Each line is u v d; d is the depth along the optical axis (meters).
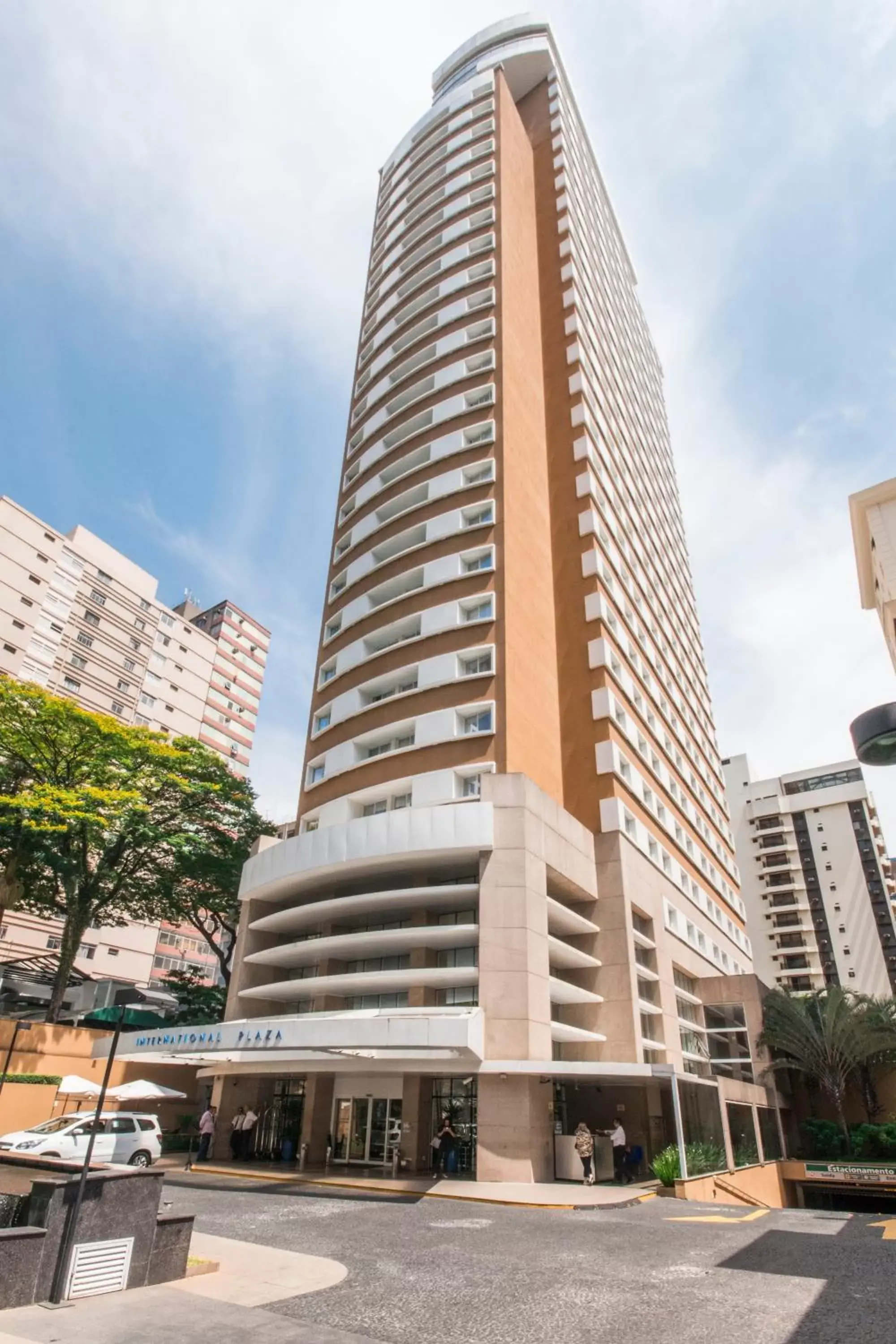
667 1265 10.88
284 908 34.00
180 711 86.00
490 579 35.28
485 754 30.91
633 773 37.62
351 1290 9.27
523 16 66.19
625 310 69.31
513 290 47.28
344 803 33.56
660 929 35.72
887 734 7.01
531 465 41.88
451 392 43.47
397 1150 24.58
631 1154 25.19
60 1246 8.38
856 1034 44.03
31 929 62.53
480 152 53.94
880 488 15.58
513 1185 20.34
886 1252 11.53
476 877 29.02
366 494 44.66
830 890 93.12
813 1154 45.34
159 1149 23.08
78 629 75.81
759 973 92.19
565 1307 8.67
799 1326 7.87
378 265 57.72
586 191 62.88
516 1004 23.55
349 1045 22.19
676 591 66.25
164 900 44.56
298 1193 18.83
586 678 36.88
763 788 101.62
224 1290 9.05
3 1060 30.09
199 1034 24.98
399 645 36.06
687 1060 37.41
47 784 34.00
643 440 64.69
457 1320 8.16
